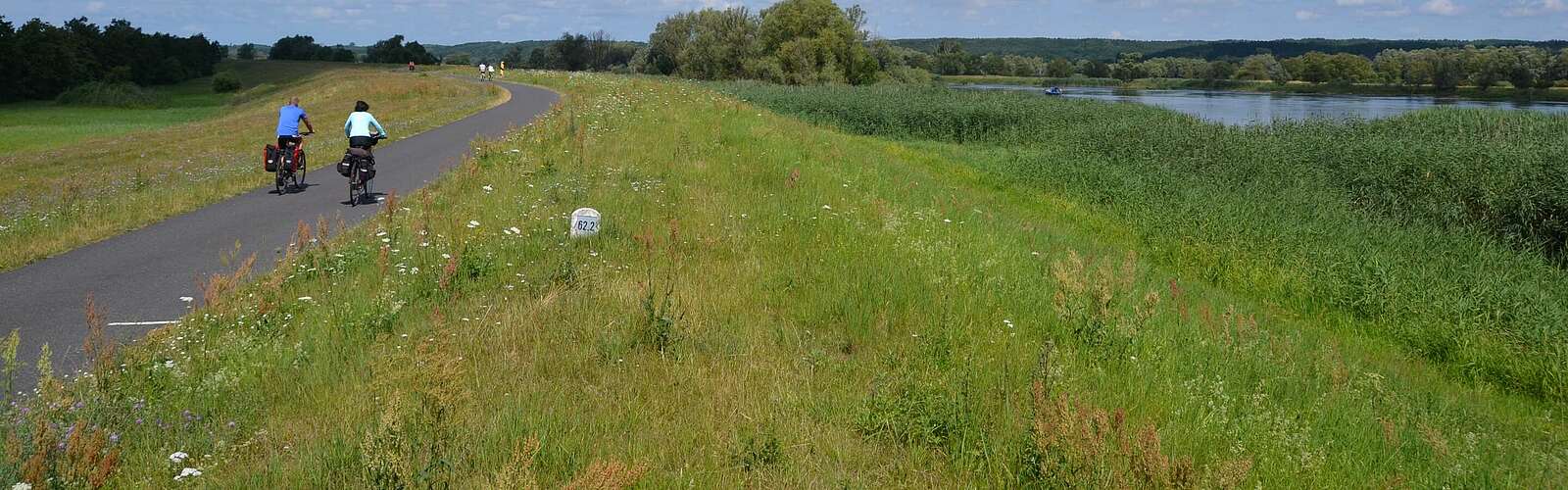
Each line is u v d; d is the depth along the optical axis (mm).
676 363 6449
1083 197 19500
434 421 4848
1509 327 10383
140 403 5191
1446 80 109125
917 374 6219
